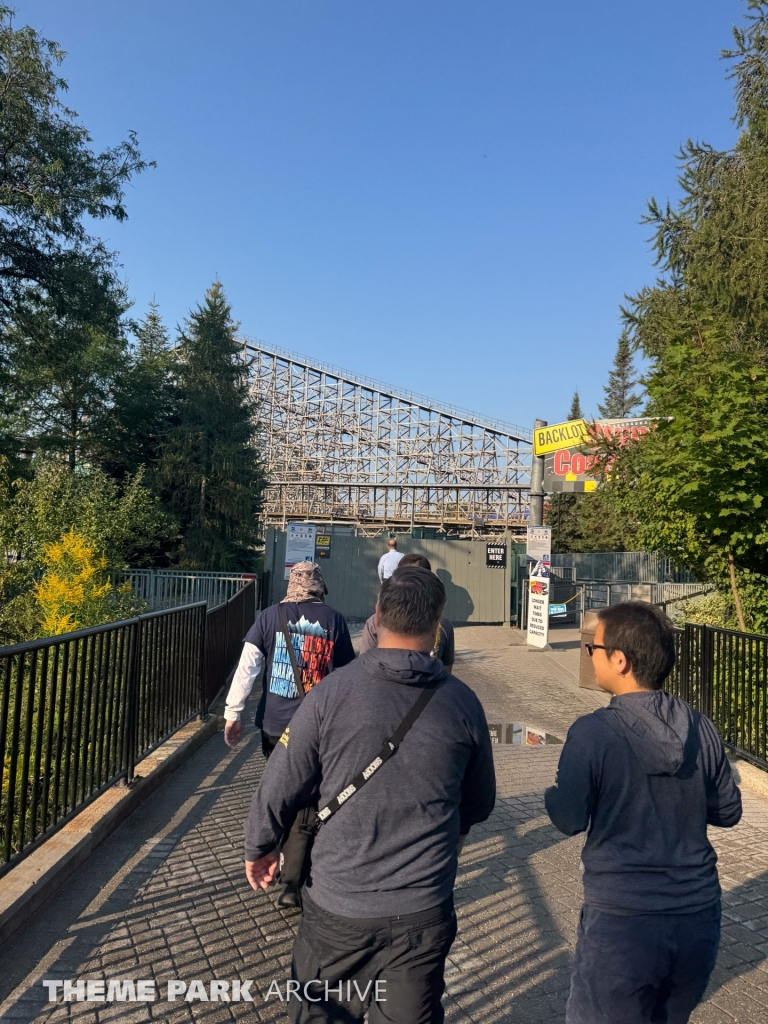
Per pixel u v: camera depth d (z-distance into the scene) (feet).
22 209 63.77
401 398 270.87
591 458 35.53
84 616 30.99
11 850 11.56
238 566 91.56
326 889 6.56
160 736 20.04
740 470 24.09
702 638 23.54
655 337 43.68
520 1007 9.86
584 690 37.11
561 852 15.24
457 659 46.78
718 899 6.98
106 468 88.53
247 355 270.26
